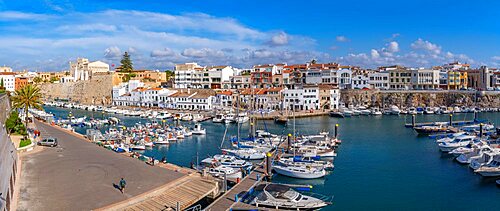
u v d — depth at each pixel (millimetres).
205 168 59094
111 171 52844
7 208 36500
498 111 169250
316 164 64875
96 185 46281
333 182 59438
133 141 86500
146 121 136875
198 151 82000
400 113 162125
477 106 175875
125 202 40812
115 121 129625
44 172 51594
